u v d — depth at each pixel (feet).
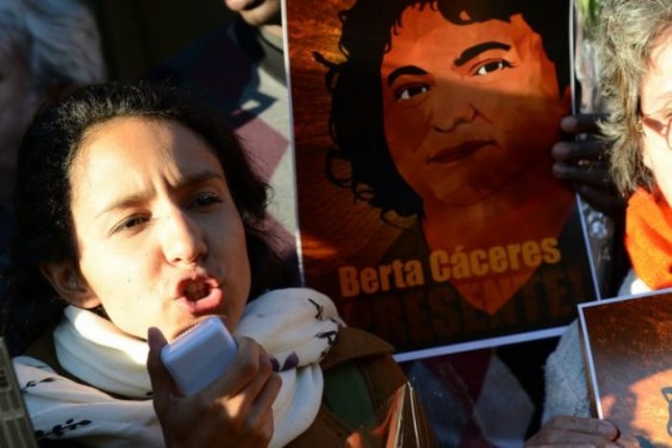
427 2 8.23
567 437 6.93
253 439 5.20
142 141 6.07
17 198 6.47
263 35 8.19
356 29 8.18
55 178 6.14
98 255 5.95
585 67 8.46
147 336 5.41
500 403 8.23
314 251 8.19
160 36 8.09
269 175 8.27
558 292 8.37
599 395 6.93
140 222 5.94
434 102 8.28
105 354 6.23
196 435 5.08
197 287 5.86
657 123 7.51
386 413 5.97
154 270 5.84
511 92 8.36
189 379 5.09
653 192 8.12
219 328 5.13
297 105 8.15
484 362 8.27
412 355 8.21
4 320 6.64
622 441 6.84
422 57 8.26
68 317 6.41
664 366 6.91
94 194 5.97
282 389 6.43
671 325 6.95
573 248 8.41
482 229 8.34
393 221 8.26
